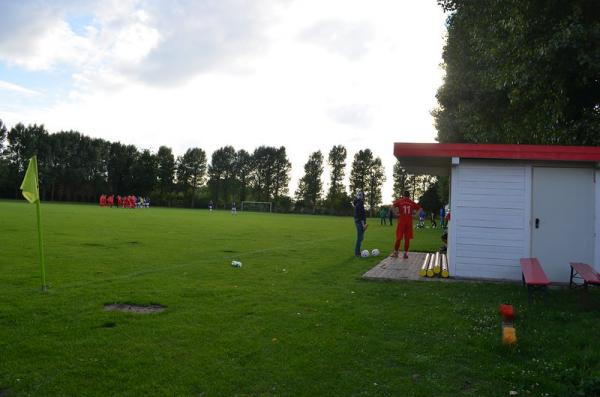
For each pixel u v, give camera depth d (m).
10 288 8.89
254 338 6.28
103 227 24.69
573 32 12.72
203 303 8.14
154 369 5.13
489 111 19.11
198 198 102.25
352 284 10.39
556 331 6.82
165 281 10.09
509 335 6.08
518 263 11.13
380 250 18.84
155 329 6.52
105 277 10.34
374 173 103.31
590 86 14.49
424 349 6.03
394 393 4.74
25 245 15.46
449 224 12.02
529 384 4.99
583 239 10.91
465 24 18.58
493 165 11.34
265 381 4.93
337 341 6.25
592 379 4.91
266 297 8.77
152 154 101.38
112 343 5.91
